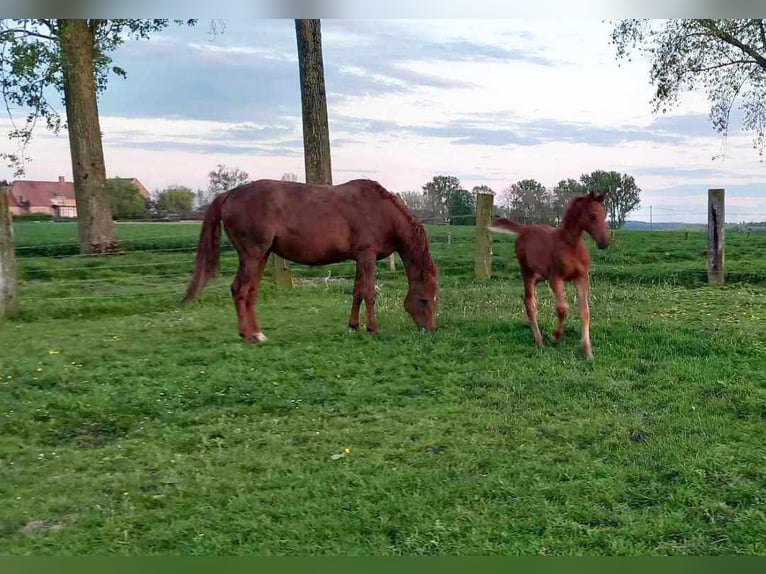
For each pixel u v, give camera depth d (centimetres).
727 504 436
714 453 504
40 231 2719
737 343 788
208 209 918
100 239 1875
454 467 501
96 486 482
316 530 416
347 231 916
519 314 995
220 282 1438
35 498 464
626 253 1725
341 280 1509
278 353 816
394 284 1416
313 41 1475
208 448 554
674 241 2067
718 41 1764
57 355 823
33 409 638
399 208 926
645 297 1133
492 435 562
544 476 482
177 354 823
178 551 396
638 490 457
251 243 894
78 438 588
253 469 509
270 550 394
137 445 561
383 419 609
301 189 915
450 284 1364
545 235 812
